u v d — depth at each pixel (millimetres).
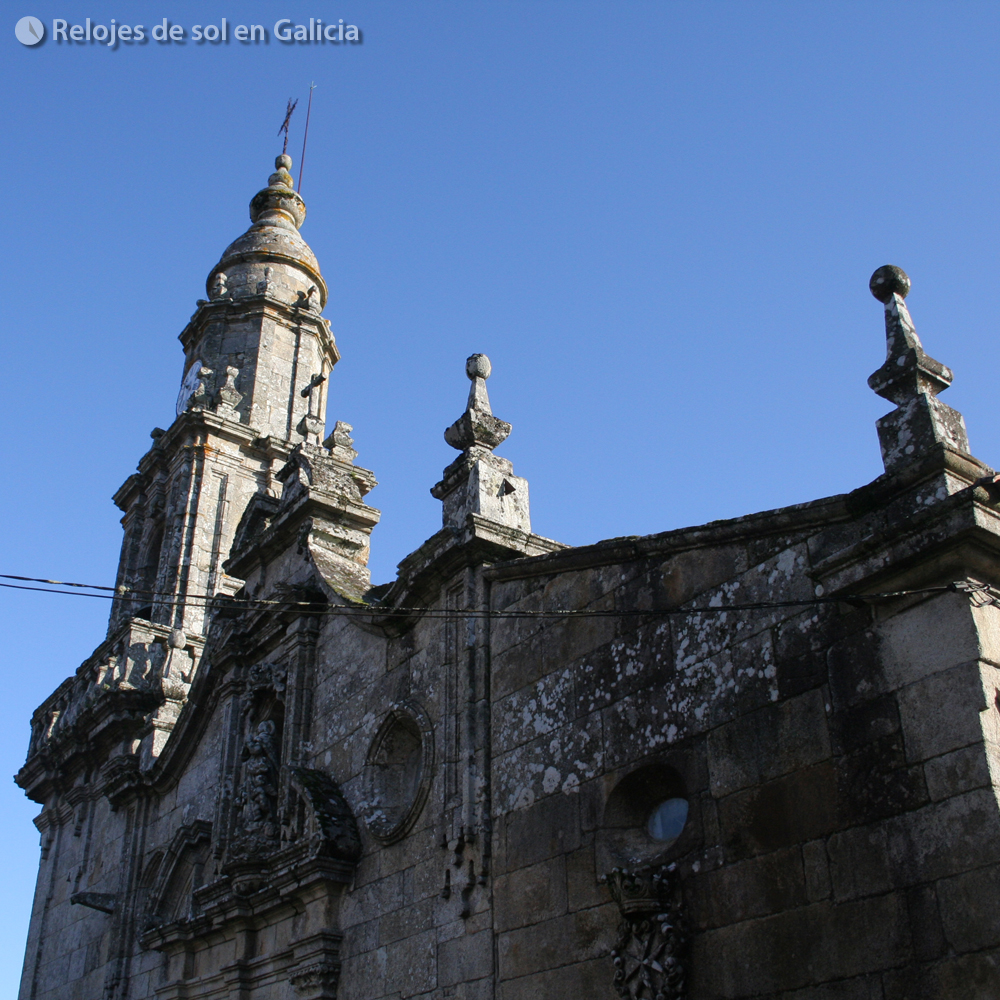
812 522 10414
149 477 33438
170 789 22828
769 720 10125
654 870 10617
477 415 15664
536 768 12562
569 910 11422
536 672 13109
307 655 18422
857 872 8938
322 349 35938
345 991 14438
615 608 12336
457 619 14555
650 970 10141
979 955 7895
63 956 24750
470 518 14398
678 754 10922
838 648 9742
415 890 13734
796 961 9148
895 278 10430
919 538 9094
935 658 8914
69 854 26656
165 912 20938
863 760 9203
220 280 35375
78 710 28484
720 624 10992
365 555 19875
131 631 27359
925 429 9656
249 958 17047
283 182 39312
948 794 8469
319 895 15336
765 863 9688
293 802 17000
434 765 14156
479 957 12289
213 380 33312
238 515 31047
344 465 20734
